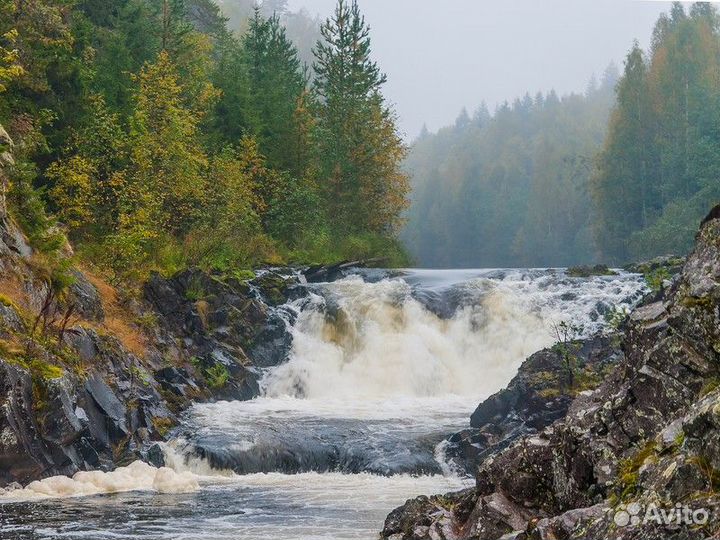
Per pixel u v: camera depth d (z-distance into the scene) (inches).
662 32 3654.0
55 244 829.8
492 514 331.6
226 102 1712.6
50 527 468.8
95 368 751.7
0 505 538.6
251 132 1685.5
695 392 287.9
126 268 1008.9
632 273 1212.5
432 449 717.9
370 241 1774.1
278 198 1611.7
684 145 2970.0
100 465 668.1
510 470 343.0
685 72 3088.1
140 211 1086.4
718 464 239.0
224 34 2647.6
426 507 382.6
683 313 290.5
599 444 308.7
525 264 5103.3
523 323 1067.9
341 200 1868.8
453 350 1065.5
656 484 250.7
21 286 751.7
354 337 1066.7
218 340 993.5
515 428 715.4
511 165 6501.0
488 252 5787.4
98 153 1219.2
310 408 871.1
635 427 302.0
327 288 1128.8
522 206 5748.0
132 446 709.9
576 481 316.2
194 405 855.1
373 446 718.5
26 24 1107.9
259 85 1978.3
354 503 558.3
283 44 2124.8
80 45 1267.2
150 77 1346.0
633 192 3080.7
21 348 658.2
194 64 1768.0
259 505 548.4
